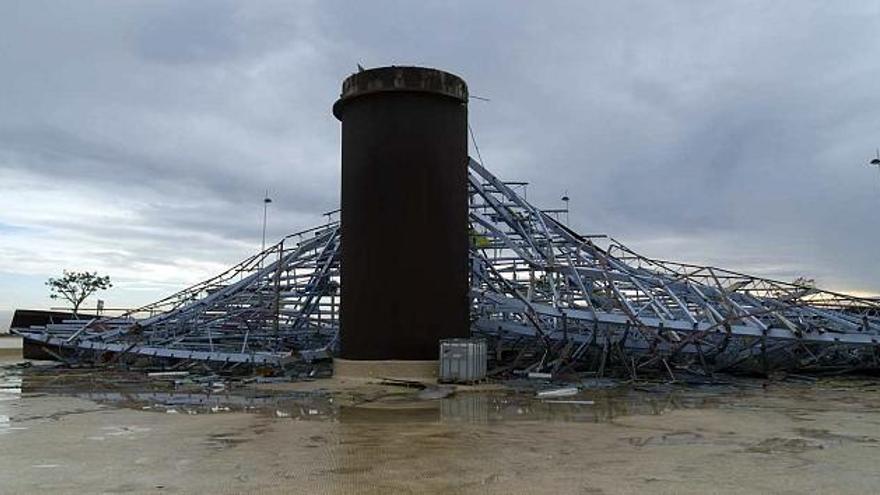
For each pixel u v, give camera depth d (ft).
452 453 40.40
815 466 36.58
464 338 96.43
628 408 64.34
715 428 51.01
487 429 50.44
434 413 60.59
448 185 98.89
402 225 95.76
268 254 135.64
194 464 37.55
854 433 48.60
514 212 122.42
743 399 72.84
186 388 85.97
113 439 46.55
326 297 130.21
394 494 30.45
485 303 113.19
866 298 114.32
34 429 51.47
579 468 35.96
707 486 31.89
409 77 97.91
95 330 132.26
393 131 97.45
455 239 98.84
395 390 81.10
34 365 128.88
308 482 32.96
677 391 81.71
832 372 106.22
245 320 127.95
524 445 43.24
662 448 42.22
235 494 30.71
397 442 44.52
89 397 75.97
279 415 59.57
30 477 34.40
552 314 102.32
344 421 55.36
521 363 106.93
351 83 100.32
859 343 96.78
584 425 52.60
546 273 110.73
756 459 38.55
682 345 99.35
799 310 108.58
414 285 94.79
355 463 37.50
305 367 110.93
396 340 93.66
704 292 111.14
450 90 100.17
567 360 105.50
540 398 73.56
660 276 112.57
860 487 31.76
